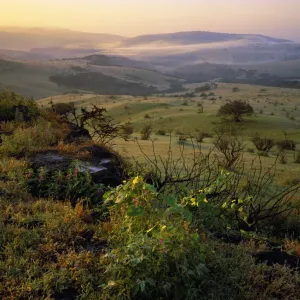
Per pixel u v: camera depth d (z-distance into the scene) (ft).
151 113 381.60
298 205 31.24
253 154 109.60
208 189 19.49
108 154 27.76
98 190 20.34
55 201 19.20
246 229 22.71
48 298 11.18
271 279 13.33
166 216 13.85
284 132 243.60
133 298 11.46
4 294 11.44
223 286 12.51
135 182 14.34
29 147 26.86
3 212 16.62
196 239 13.01
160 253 11.84
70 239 14.94
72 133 37.04
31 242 14.33
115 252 12.42
